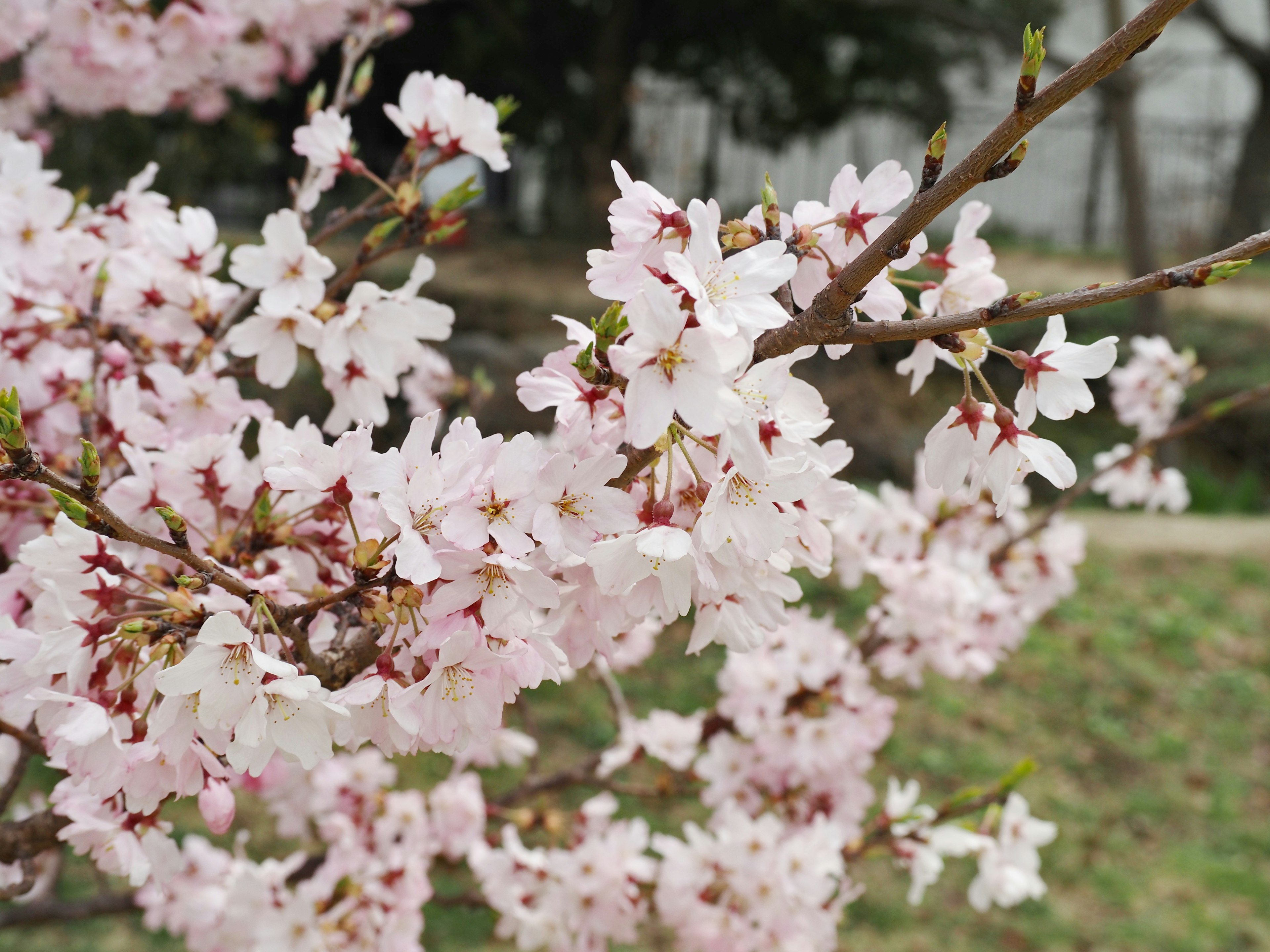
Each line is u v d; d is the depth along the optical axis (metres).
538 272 13.05
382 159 17.00
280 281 1.72
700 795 2.90
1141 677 7.39
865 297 1.30
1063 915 5.24
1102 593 8.41
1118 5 10.91
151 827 1.41
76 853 1.43
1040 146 18.25
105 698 1.21
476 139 1.83
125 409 1.72
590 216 15.37
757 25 14.79
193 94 3.11
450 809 2.94
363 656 1.25
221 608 1.19
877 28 14.71
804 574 7.77
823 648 2.77
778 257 1.09
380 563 1.14
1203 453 11.59
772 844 2.57
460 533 1.05
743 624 1.30
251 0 2.58
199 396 1.83
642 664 6.97
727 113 17.03
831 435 9.84
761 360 1.16
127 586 1.34
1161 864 5.68
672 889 2.71
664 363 1.03
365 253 1.76
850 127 17.50
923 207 1.02
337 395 1.81
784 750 2.79
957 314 1.06
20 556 1.22
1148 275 0.97
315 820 3.35
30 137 3.67
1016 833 2.59
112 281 1.96
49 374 1.88
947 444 1.19
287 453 1.14
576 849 2.78
